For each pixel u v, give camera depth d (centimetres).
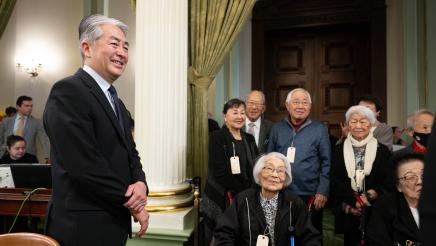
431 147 55
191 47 282
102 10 550
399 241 188
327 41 616
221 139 244
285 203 194
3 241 133
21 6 554
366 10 560
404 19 485
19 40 553
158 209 234
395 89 533
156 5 243
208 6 280
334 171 243
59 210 128
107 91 141
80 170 121
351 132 242
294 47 632
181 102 249
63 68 544
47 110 126
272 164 191
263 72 625
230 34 278
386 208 194
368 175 229
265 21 616
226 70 600
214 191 238
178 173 246
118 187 128
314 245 183
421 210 54
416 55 463
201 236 254
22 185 256
